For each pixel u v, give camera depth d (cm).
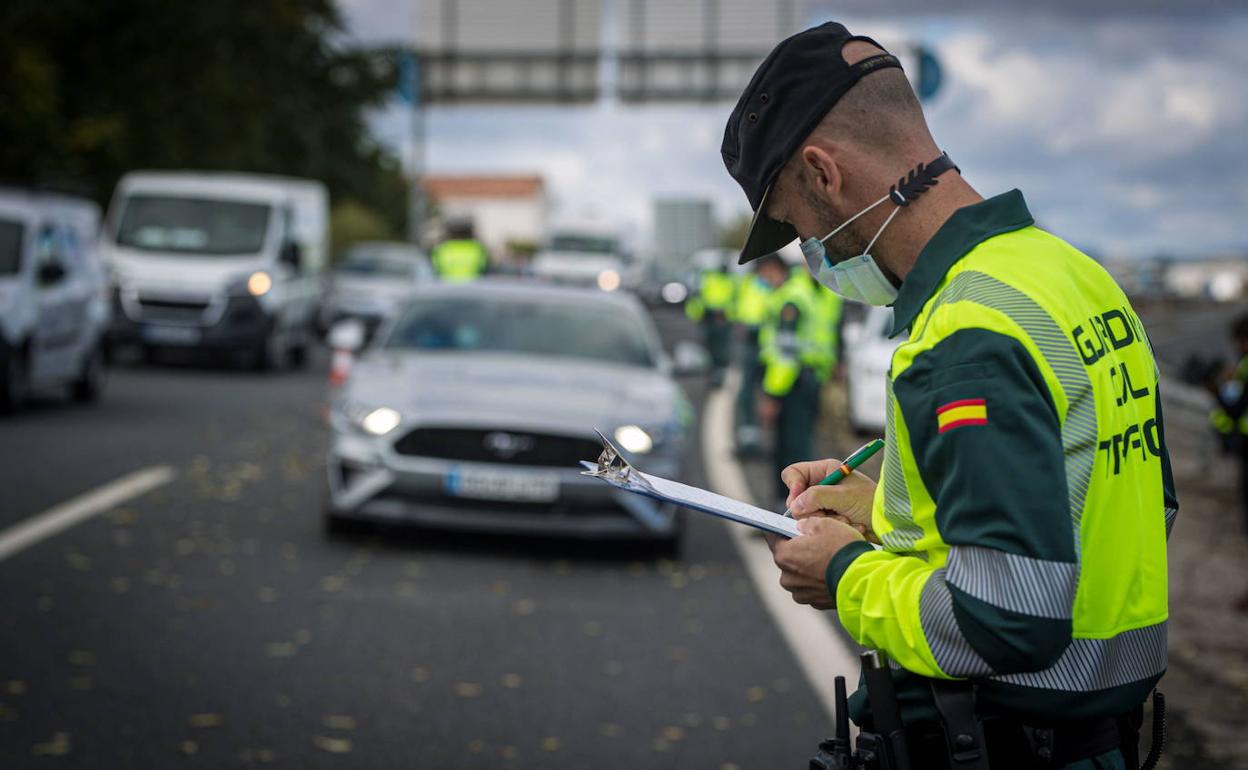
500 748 543
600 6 3459
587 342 1064
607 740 557
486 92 3538
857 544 218
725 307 2344
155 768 507
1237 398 951
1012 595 191
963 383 198
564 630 738
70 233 1706
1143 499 214
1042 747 210
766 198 226
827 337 1048
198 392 1934
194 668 637
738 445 1487
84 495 1073
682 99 3453
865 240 221
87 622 709
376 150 5491
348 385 969
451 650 687
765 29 3388
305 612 752
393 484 913
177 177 2380
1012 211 213
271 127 4575
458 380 966
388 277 3225
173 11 3709
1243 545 1048
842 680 237
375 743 543
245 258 2270
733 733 571
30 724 550
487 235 16662
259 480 1196
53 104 3191
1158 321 4734
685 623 763
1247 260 8262
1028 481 192
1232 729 591
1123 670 211
